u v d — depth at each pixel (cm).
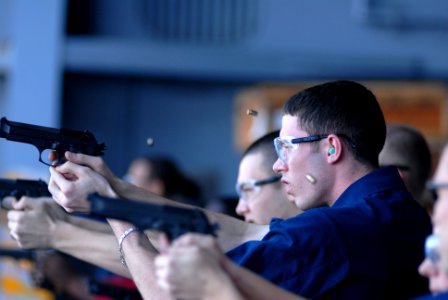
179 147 1148
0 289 826
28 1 1112
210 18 1116
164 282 252
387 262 339
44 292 820
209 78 1120
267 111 1058
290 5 1094
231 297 249
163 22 1126
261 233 394
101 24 1130
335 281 326
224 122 1137
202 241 255
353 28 1078
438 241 254
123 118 1141
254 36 1103
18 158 1082
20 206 401
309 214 338
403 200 357
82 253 397
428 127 1012
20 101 1111
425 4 1062
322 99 360
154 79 1143
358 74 1072
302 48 1091
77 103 1134
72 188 346
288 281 324
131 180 776
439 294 257
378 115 366
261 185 454
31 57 1111
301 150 359
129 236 337
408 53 1065
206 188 1134
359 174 359
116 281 587
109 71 1113
